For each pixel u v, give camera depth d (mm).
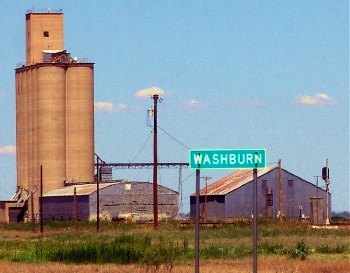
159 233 107250
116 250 62469
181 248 69125
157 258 56000
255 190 35406
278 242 85688
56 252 64625
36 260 63344
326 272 50906
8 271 52594
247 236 100438
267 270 51781
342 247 74750
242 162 35000
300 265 55094
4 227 165625
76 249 63500
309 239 92875
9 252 69312
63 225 164750
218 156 34844
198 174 35219
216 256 66062
